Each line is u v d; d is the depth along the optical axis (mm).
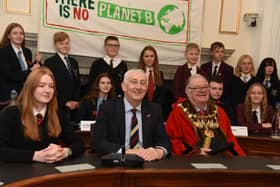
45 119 2135
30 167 1821
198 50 4492
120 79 4332
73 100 4105
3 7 4344
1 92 3652
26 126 2041
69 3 4535
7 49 3705
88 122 3293
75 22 4602
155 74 4293
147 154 2123
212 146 2605
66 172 1746
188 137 2744
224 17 5641
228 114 3688
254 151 3465
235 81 4629
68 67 4109
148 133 2393
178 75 4453
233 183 1988
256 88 3723
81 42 4664
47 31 4414
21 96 2102
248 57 4680
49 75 2113
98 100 3797
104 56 4789
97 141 2295
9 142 2025
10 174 1672
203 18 5535
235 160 2254
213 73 4809
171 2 5227
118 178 1854
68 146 2170
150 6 5090
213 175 1950
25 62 3822
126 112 2420
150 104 2490
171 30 5258
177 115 2809
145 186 1887
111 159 1934
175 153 2672
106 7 4793
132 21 4988
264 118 3756
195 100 2809
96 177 1797
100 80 3807
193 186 1939
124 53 4973
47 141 2111
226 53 5512
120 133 2373
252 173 1985
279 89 4582
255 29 5637
